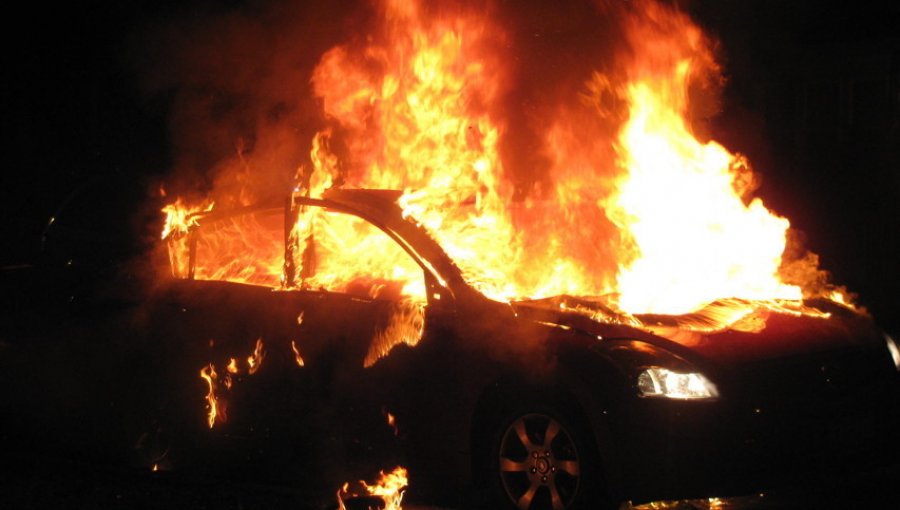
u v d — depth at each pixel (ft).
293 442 18.22
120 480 18.84
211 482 18.70
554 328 16.74
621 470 15.65
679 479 15.46
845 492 18.39
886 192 50.37
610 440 15.67
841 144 51.72
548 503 16.48
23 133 54.34
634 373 15.80
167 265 19.88
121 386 19.47
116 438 19.57
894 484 18.88
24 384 20.11
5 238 44.96
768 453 15.74
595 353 16.14
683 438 15.46
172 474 19.15
